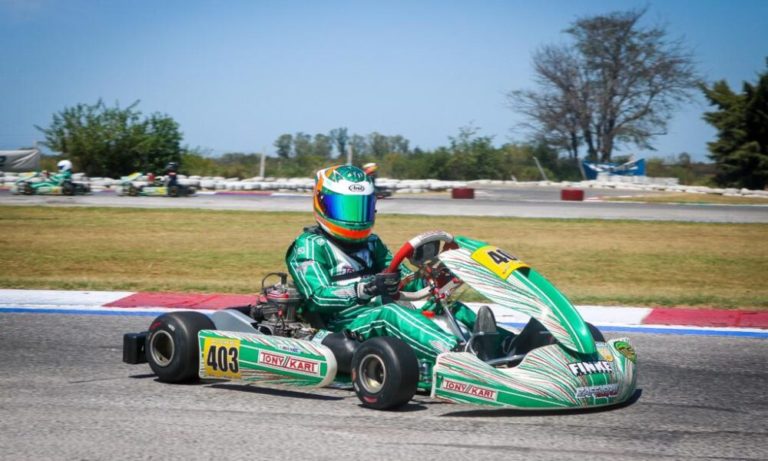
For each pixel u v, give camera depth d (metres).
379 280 7.68
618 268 18.17
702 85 58.75
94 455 6.02
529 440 6.39
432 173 63.19
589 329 7.90
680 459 6.03
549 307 7.20
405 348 7.11
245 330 8.30
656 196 44.78
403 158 64.69
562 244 22.31
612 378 7.19
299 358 7.46
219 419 6.98
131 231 24.97
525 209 34.19
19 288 14.92
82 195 40.69
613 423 6.93
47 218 28.59
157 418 7.02
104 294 14.23
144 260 18.98
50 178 41.00
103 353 9.88
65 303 13.40
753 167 56.19
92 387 8.18
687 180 62.56
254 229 25.67
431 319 7.74
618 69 64.50
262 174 51.16
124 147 52.00
